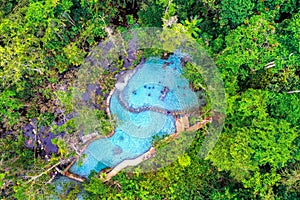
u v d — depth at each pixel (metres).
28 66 14.96
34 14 13.97
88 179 15.38
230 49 13.33
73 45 15.23
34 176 13.80
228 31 13.93
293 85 13.70
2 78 14.51
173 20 13.86
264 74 13.91
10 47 14.41
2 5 14.70
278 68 13.22
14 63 14.34
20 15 14.46
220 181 14.66
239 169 13.59
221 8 13.48
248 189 13.70
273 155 12.59
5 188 14.02
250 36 12.96
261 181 13.32
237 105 13.87
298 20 12.38
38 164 14.64
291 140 12.59
